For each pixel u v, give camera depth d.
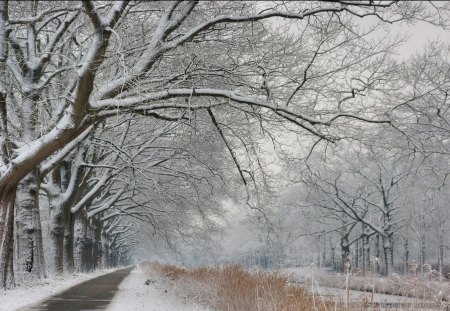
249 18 12.47
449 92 19.52
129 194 33.88
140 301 13.10
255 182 14.81
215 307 11.26
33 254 17.81
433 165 19.70
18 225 17.86
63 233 22.70
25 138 16.06
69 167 25.22
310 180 15.38
